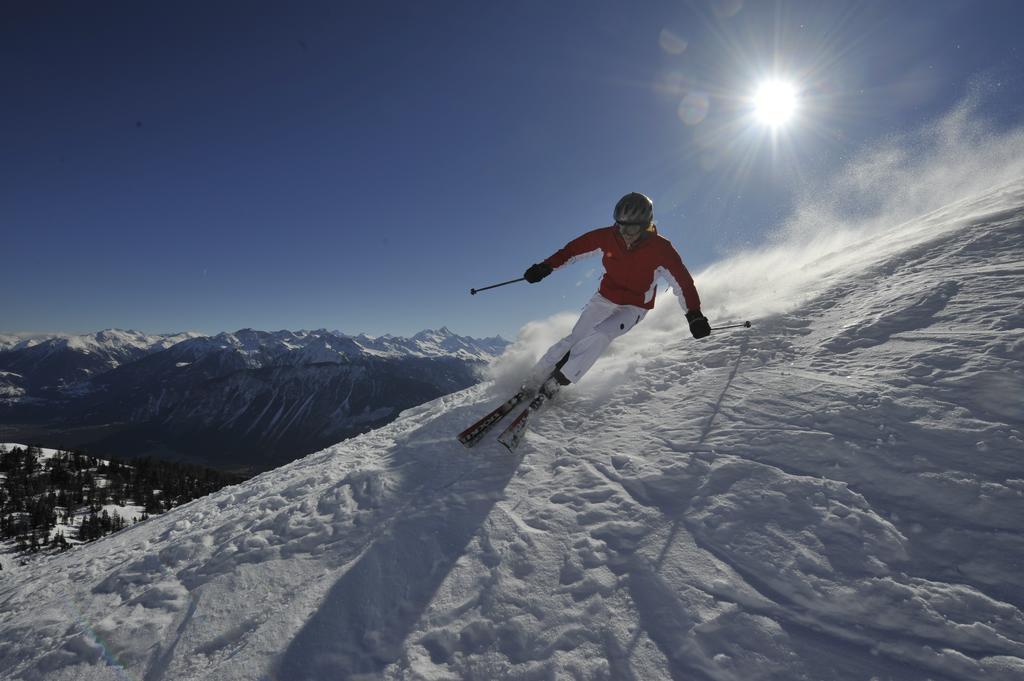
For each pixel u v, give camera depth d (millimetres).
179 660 2531
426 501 3389
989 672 1591
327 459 5410
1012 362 2941
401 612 2459
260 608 2750
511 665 2035
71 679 2600
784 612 1956
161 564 3619
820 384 3430
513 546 2711
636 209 3727
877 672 1673
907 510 2260
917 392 2990
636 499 2834
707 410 3566
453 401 6215
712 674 1795
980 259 4430
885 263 5254
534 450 3760
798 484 2568
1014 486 2217
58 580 4355
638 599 2170
